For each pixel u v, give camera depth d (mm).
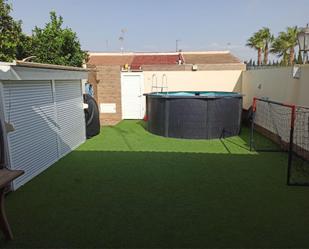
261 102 8133
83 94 7617
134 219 3182
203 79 10938
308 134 5348
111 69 10594
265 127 7742
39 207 3488
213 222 3107
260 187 4074
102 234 2883
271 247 2656
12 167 4086
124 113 11297
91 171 4797
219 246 2674
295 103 6039
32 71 4512
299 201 3617
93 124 7625
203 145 6652
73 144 6395
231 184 4188
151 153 5922
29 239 2803
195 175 4562
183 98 7227
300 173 4652
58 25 9758
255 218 3193
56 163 5281
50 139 5254
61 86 5785
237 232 2910
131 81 11086
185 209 3410
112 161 5363
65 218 3213
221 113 7328
